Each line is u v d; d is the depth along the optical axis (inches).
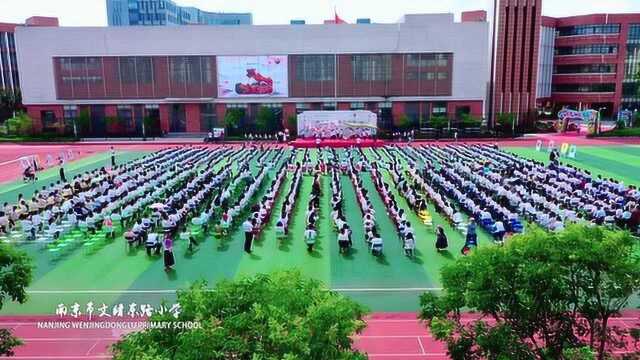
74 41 3216.0
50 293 823.7
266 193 1469.0
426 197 1417.3
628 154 2282.2
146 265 944.3
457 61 3208.7
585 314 415.2
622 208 1150.3
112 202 1256.8
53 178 1840.6
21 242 1084.5
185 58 3228.3
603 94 3991.1
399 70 3218.5
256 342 313.0
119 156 2418.8
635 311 713.0
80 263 957.8
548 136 3132.4
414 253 992.9
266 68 3225.9
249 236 1001.5
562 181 1489.9
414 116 3294.8
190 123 3331.7
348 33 3181.6
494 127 3211.1
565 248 402.9
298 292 349.1
